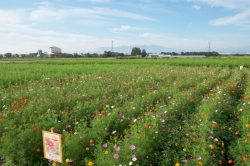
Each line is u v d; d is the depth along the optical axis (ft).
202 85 39.91
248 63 107.14
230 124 23.63
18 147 17.20
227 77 55.47
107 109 26.48
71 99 31.09
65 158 16.08
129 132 20.80
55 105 28.45
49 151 14.47
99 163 14.52
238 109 26.27
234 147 18.83
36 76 58.03
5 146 17.15
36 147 17.98
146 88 39.60
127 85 42.11
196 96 32.53
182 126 22.25
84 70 74.74
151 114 23.58
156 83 46.34
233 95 36.55
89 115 25.36
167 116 23.52
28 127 19.93
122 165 13.80
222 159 18.24
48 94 35.32
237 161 17.26
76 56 351.46
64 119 23.47
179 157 17.40
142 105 28.02
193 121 22.43
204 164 15.57
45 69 76.95
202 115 22.52
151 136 18.99
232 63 107.45
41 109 26.04
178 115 25.67
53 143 14.20
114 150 15.46
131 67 87.92
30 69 79.82
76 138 17.30
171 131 20.75
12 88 42.34
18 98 33.24
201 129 19.33
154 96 32.27
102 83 45.55
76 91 36.73
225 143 20.59
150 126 19.47
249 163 14.92
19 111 24.95
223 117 25.13
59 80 51.67
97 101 28.68
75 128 21.11
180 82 43.96
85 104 27.55
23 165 17.51
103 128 20.24
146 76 55.01
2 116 23.11
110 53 367.86
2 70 74.23
